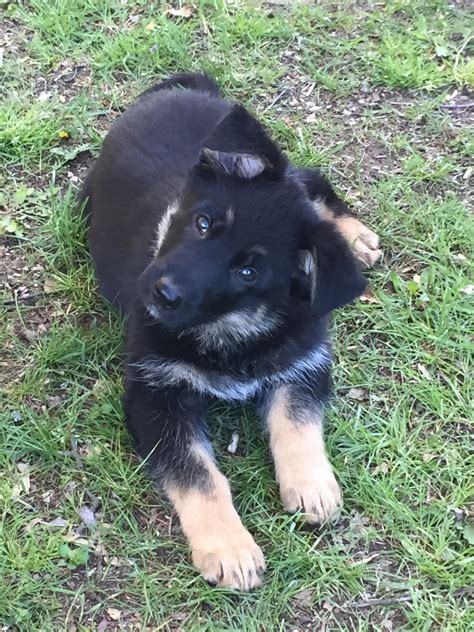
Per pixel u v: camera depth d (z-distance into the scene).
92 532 0.67
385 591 0.65
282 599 0.64
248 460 0.72
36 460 0.70
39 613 0.62
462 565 0.66
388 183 0.94
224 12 1.11
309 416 0.71
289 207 0.64
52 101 1.00
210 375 0.70
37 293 0.82
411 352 0.80
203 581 0.64
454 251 0.89
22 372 0.76
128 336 0.73
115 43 1.05
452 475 0.72
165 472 0.67
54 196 0.90
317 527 0.68
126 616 0.63
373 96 1.04
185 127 0.82
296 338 0.70
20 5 1.10
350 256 0.62
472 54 1.10
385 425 0.75
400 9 1.15
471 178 0.96
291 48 1.08
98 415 0.73
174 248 0.64
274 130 0.98
